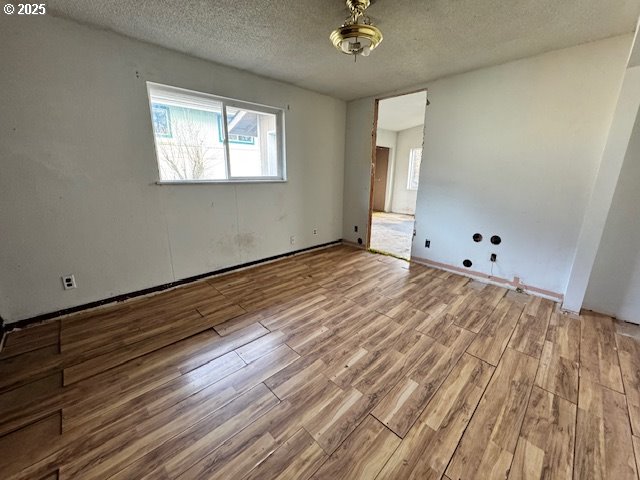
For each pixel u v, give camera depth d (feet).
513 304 8.57
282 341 6.64
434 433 4.36
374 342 6.64
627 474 3.80
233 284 9.84
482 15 6.08
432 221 11.41
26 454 3.95
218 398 4.98
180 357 6.03
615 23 6.35
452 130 10.24
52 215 6.95
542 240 8.83
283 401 4.93
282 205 12.25
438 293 9.29
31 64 6.23
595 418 4.64
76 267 7.48
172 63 8.18
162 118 8.73
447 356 6.16
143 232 8.49
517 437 4.30
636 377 5.56
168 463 3.86
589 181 7.81
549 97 8.12
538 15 6.07
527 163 8.79
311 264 12.04
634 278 7.36
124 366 5.72
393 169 26.86
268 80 10.53
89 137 7.19
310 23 6.55
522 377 5.54
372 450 4.08
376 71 9.65
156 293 9.02
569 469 3.85
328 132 13.44
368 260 12.65
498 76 8.92
